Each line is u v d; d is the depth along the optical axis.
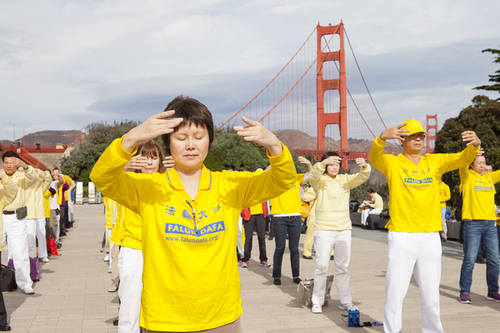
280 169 1.65
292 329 4.20
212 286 1.65
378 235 12.84
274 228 6.36
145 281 1.69
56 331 4.25
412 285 6.16
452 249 9.57
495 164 23.05
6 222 5.83
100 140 43.72
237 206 1.79
